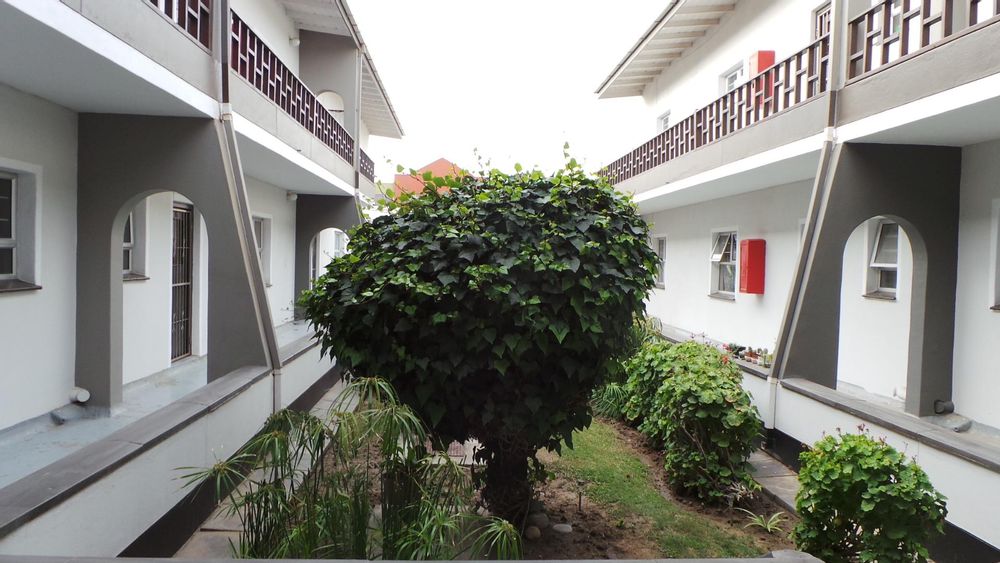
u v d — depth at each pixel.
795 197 8.84
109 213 5.43
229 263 5.51
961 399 6.10
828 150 6.04
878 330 7.38
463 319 3.25
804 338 5.95
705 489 4.85
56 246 5.20
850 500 3.37
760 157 7.46
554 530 4.08
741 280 10.02
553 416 3.53
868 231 7.55
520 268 3.29
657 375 5.95
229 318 5.53
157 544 3.36
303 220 12.92
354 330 3.49
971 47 4.52
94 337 5.48
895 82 5.25
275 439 2.88
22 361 4.89
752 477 5.33
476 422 3.57
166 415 3.73
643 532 4.19
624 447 6.25
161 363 7.39
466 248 3.31
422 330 3.26
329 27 12.63
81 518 2.63
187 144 5.45
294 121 8.16
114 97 4.85
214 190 5.47
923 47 5.02
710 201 11.92
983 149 5.82
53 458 4.43
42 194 5.02
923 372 6.20
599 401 7.53
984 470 3.62
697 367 5.23
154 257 7.18
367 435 2.82
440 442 3.50
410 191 4.03
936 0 6.48
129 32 4.14
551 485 4.97
